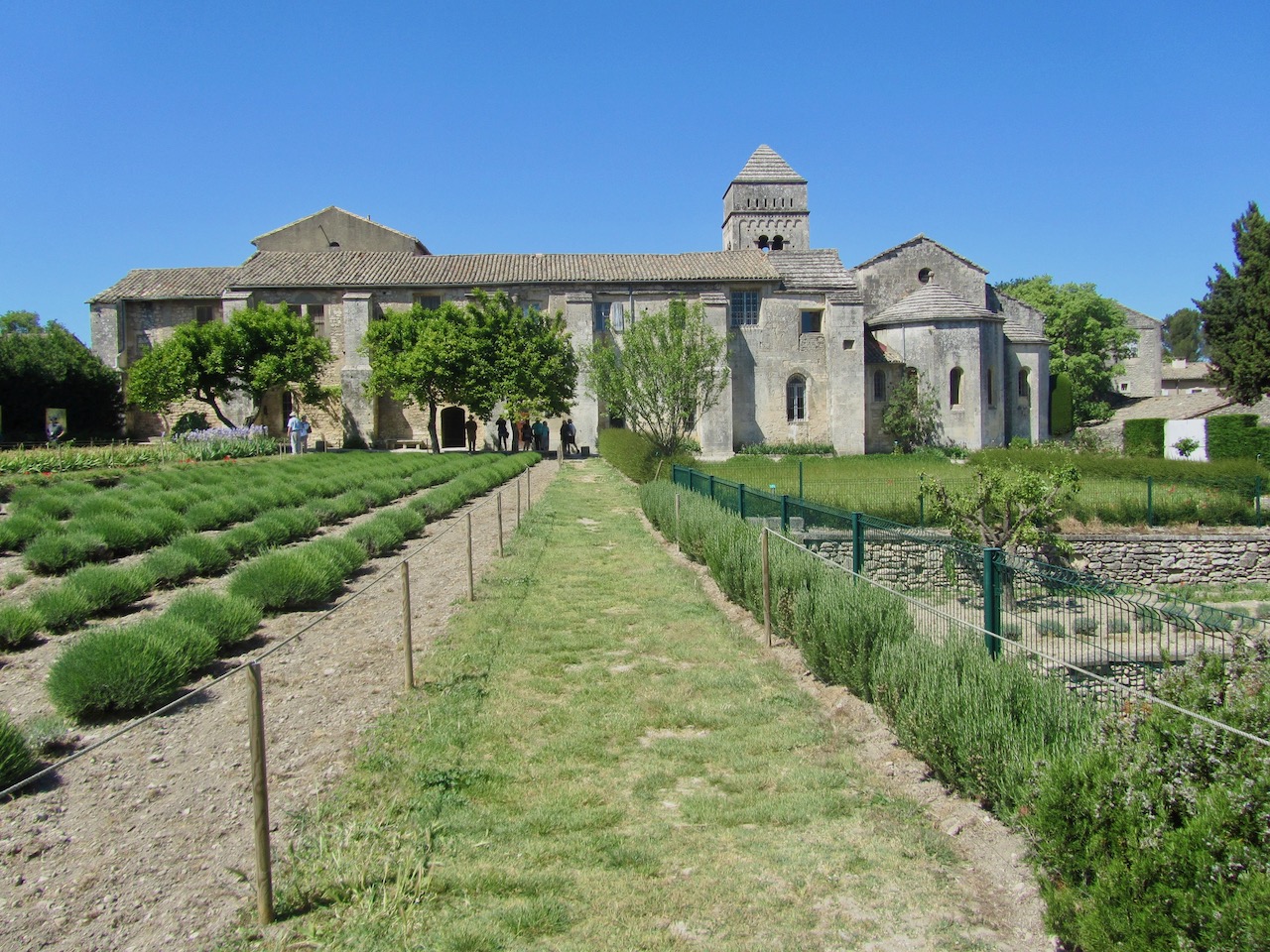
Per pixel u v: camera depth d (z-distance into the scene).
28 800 5.87
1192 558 19.59
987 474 16.44
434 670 8.60
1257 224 45.53
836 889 4.82
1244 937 3.30
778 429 49.44
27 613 9.96
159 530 15.82
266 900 4.43
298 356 43.25
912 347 48.94
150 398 43.41
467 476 26.70
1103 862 3.96
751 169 66.12
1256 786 3.74
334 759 6.49
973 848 5.26
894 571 9.50
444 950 4.20
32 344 44.62
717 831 5.48
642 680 8.48
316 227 59.75
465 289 48.41
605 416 48.00
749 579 10.77
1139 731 4.58
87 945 4.23
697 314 32.94
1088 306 62.31
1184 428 42.03
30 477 22.92
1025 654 6.64
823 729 7.28
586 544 16.72
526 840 5.32
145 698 7.48
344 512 20.39
